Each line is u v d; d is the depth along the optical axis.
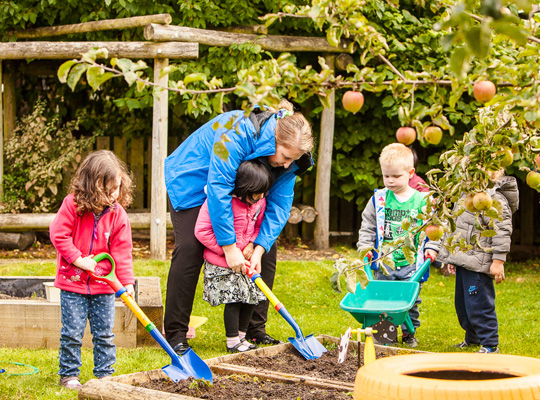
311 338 4.06
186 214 4.44
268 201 4.54
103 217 3.72
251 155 4.12
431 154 9.65
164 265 7.62
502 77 1.99
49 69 9.96
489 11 1.32
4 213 8.93
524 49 2.15
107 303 3.73
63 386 3.56
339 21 2.11
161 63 8.09
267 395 3.16
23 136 9.27
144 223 8.60
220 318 5.84
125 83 9.76
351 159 9.37
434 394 2.04
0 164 8.97
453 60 1.47
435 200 2.76
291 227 9.80
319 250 9.11
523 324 5.97
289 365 3.83
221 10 8.53
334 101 8.94
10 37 9.31
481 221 4.68
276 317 6.01
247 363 3.84
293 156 4.03
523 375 2.29
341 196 9.51
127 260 3.83
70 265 3.63
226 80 8.55
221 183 4.08
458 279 4.96
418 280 4.77
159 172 8.16
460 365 2.41
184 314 4.44
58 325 4.52
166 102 8.16
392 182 5.05
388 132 9.21
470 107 8.48
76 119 10.28
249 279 4.47
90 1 8.86
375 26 8.36
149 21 8.05
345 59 8.78
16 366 3.98
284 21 8.78
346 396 3.09
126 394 2.85
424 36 8.50
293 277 7.38
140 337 4.56
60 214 3.64
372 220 5.27
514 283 8.17
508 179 4.75
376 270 5.25
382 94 8.97
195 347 4.69
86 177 3.63
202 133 4.43
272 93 1.89
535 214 10.20
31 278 5.50
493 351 4.71
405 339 5.05
